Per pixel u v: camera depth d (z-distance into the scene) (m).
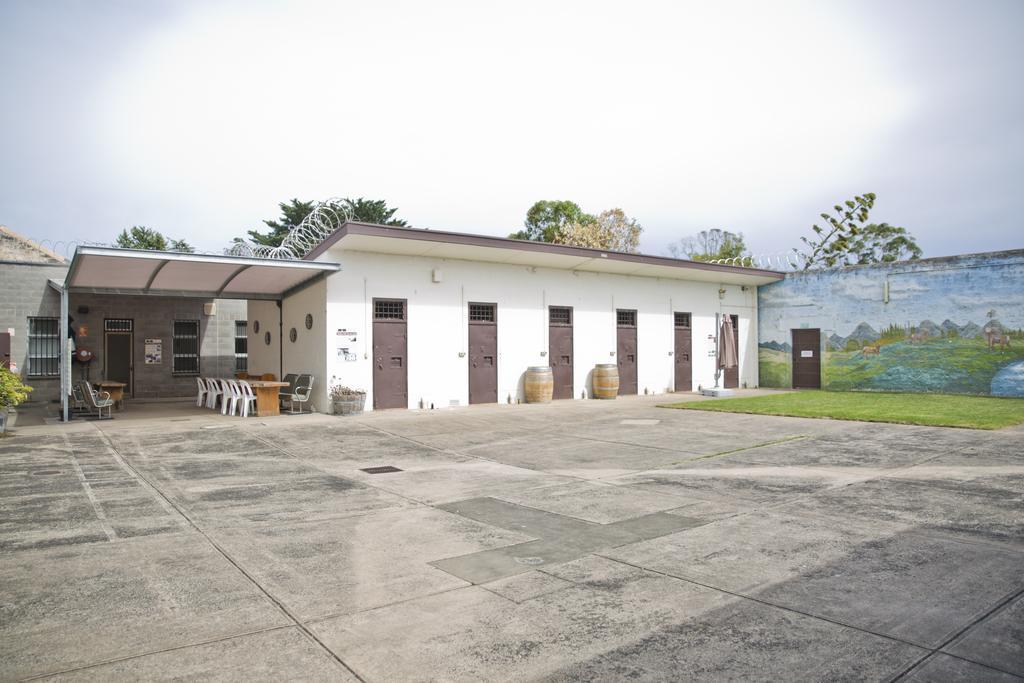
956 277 19.88
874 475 8.00
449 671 3.30
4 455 9.88
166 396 22.09
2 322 19.38
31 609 4.09
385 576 4.71
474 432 12.47
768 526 5.86
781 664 3.32
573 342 19.92
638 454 9.92
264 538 5.64
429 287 17.06
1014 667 3.25
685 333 22.94
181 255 12.95
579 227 42.59
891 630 3.70
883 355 21.53
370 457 9.87
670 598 4.23
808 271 23.62
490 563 4.98
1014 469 8.20
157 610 4.08
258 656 3.47
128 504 6.87
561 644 3.59
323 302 15.50
